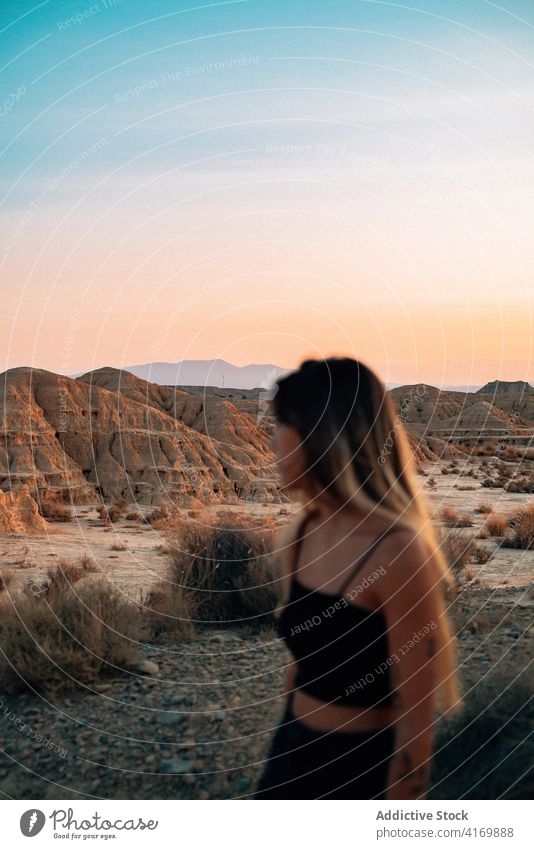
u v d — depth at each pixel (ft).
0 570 47.32
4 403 144.77
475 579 33.27
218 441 174.60
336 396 6.34
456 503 100.27
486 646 17.66
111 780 12.78
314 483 6.47
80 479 140.26
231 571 26.50
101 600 21.22
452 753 11.09
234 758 13.30
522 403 366.02
